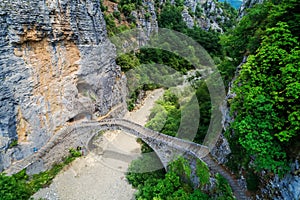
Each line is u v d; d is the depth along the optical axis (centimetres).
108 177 2345
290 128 967
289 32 1094
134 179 2208
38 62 2269
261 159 1067
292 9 1174
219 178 1514
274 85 1018
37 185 2038
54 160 2377
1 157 1903
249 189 1369
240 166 1488
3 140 1928
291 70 945
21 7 2056
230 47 2098
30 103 2156
